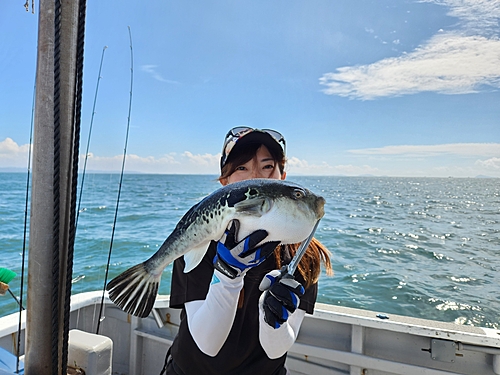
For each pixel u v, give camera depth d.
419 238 13.05
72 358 1.67
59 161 1.27
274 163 1.72
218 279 1.40
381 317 2.49
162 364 2.93
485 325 5.93
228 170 1.75
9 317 2.49
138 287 1.39
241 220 1.18
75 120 1.31
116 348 3.04
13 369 1.63
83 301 2.93
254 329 1.59
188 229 1.32
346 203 28.69
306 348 2.61
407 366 2.38
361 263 9.21
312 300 1.67
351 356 2.49
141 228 13.12
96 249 9.00
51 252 1.31
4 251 8.78
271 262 1.65
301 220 1.15
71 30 1.26
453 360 2.29
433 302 6.77
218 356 1.55
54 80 1.24
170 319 2.98
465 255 10.52
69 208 1.34
